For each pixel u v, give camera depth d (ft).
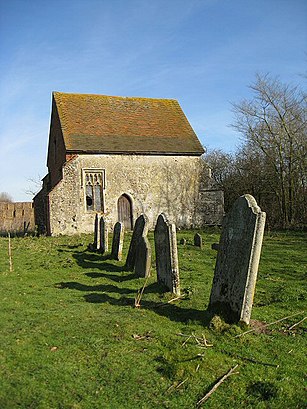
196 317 21.07
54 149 88.74
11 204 87.04
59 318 20.74
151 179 81.25
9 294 26.11
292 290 27.81
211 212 85.05
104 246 44.78
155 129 86.84
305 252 45.32
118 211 79.00
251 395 14.20
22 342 17.39
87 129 80.28
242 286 19.81
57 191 73.20
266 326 20.68
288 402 13.79
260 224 19.70
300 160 79.46
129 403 13.44
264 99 90.79
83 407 13.08
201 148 85.20
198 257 42.27
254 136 84.53
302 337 19.34
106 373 15.16
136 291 27.17
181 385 14.62
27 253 45.27
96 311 22.20
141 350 17.12
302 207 80.84
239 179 95.30
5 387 13.84
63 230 73.36
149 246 31.32
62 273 33.94
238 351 17.37
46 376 14.70
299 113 79.10
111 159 78.02
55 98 85.76
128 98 93.56
